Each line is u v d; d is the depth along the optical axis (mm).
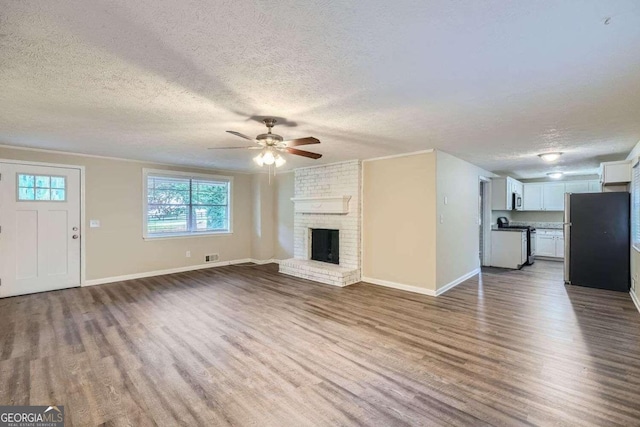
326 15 1341
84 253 4871
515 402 2004
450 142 3850
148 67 1840
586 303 4070
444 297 4336
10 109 2600
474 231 5812
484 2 1258
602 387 2160
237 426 1802
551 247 7477
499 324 3334
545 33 1486
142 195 5469
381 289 4746
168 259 5832
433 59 1745
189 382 2236
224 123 2988
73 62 1772
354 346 2811
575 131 3281
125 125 3090
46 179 4535
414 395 2088
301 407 1969
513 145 4012
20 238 4352
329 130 3256
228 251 6730
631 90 2172
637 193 4000
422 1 1248
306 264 5562
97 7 1276
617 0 1238
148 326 3262
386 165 4934
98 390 2129
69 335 3021
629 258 4582
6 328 3188
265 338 2979
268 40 1548
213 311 3738
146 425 1803
